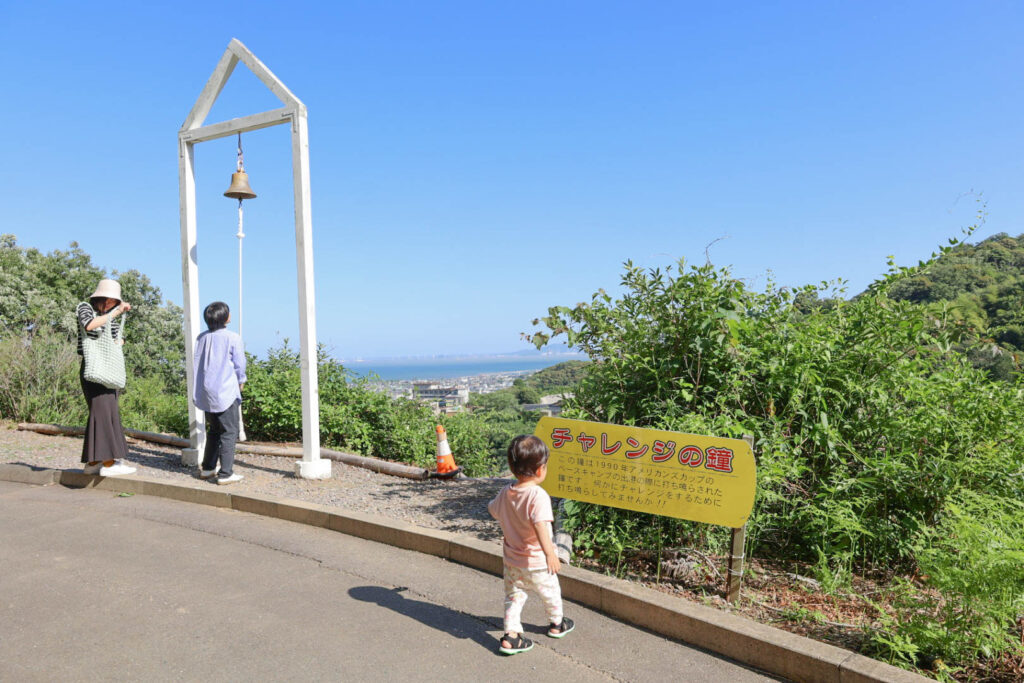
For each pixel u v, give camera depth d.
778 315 5.55
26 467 7.25
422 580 4.48
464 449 11.92
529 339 5.93
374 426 10.33
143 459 7.97
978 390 4.88
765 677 3.24
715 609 3.71
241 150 7.74
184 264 7.63
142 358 33.16
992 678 3.15
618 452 4.33
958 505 4.02
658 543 4.60
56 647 3.43
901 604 3.58
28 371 11.47
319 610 3.96
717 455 3.98
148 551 4.97
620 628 3.78
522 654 3.45
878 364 5.20
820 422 4.94
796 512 4.85
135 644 3.48
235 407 6.86
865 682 2.98
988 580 3.10
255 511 6.05
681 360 5.55
